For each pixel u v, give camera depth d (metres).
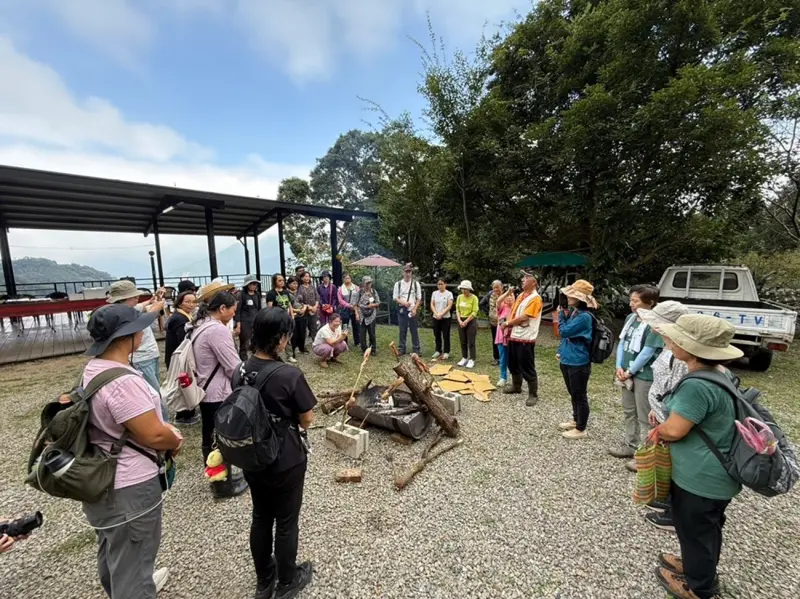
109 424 1.39
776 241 11.99
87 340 8.51
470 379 5.45
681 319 1.72
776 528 2.41
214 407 2.79
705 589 1.67
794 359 6.60
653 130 6.75
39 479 1.24
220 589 1.98
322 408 4.12
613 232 8.05
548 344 8.02
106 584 1.58
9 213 9.53
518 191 9.53
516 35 9.39
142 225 11.90
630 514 2.53
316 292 7.94
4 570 2.13
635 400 3.07
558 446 3.51
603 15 7.92
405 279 6.91
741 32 6.97
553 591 1.93
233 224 12.97
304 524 2.47
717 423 1.55
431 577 2.03
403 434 3.66
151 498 1.50
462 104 9.52
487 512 2.57
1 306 7.82
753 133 6.50
